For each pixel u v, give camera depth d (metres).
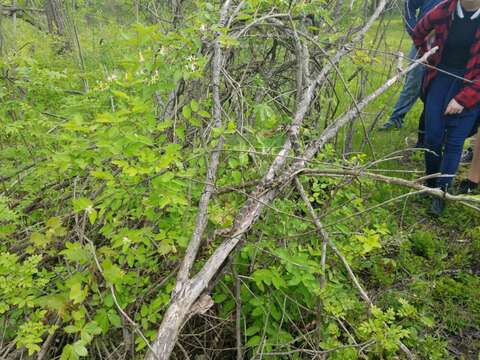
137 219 2.02
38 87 2.29
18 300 1.45
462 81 3.09
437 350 2.11
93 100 2.01
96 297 1.58
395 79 2.55
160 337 1.27
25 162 2.29
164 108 2.22
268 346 1.80
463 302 2.56
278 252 1.89
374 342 1.55
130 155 1.50
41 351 1.52
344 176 2.15
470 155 4.48
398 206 3.47
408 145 4.59
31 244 1.90
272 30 2.72
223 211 1.80
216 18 2.10
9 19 4.46
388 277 2.68
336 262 2.24
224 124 1.91
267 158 2.11
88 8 4.24
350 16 3.27
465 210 3.41
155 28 1.51
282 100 2.91
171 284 1.72
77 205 1.51
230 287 2.03
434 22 3.04
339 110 4.12
